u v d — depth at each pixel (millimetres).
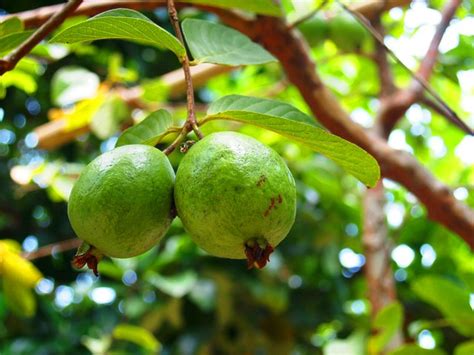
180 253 1113
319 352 1230
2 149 1402
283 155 1150
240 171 336
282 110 433
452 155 1248
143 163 356
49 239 1359
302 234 1184
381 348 693
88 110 949
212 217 336
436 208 653
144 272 1138
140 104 960
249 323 1155
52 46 829
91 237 354
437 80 1134
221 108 432
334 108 650
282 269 1188
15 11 1308
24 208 1360
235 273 1133
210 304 1087
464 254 1188
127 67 1319
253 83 1262
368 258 813
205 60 457
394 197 1150
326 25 803
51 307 1334
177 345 1153
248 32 620
